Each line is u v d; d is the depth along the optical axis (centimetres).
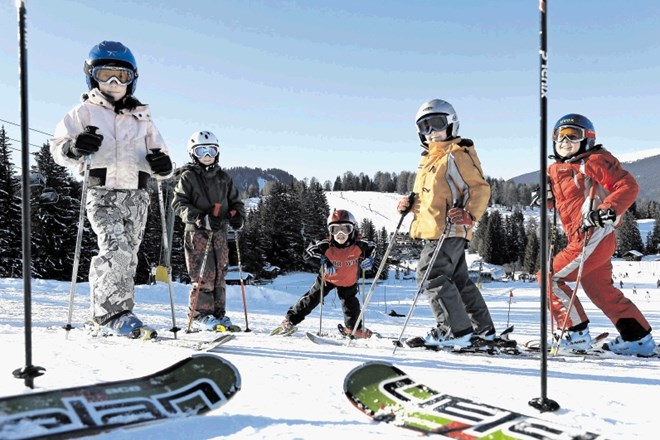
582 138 399
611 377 267
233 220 524
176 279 3491
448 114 380
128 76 376
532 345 405
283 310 1327
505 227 9638
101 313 354
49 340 308
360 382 204
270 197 5572
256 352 321
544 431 168
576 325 389
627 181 373
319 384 230
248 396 209
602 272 390
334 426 173
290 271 5488
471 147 382
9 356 256
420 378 249
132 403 180
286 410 191
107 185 368
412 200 395
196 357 216
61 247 2825
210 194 510
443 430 171
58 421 161
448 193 373
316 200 5956
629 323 381
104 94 378
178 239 3447
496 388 233
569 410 202
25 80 206
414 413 184
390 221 11062
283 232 5456
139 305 1038
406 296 3656
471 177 369
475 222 371
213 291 518
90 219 369
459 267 391
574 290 385
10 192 2770
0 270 2706
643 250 10225
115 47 374
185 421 173
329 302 1780
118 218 370
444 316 366
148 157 379
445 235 357
